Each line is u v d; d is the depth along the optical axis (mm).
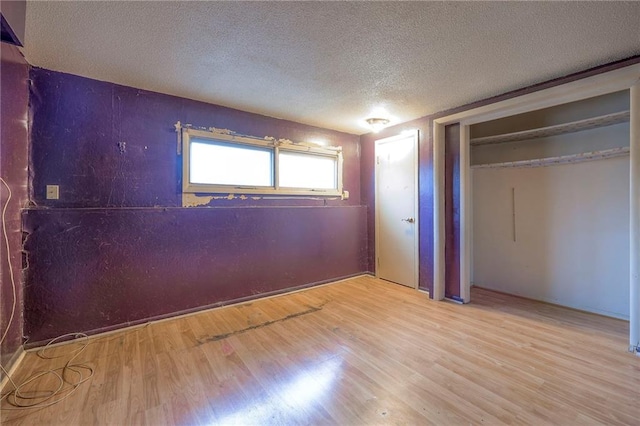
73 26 1707
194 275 2924
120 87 2564
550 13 1588
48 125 2270
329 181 4113
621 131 2943
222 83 2529
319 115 3412
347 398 1659
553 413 1525
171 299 2797
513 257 3566
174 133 2828
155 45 1921
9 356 1931
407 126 3750
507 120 3432
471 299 3371
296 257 3674
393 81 2480
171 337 2416
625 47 1941
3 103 1839
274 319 2789
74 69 2268
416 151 3650
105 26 1712
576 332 2486
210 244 3020
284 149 3584
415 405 1596
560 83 2400
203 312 2955
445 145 3389
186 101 2887
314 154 3902
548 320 2756
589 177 3006
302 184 3826
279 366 1985
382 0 1482
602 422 1459
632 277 2145
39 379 1831
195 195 2955
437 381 1807
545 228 3307
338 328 2592
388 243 4086
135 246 2611
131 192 2623
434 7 1535
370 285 3918
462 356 2100
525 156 3609
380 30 1752
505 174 3629
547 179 3295
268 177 3496
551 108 3047
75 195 2381
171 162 2820
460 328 2580
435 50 1978
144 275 2658
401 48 1955
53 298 2268
